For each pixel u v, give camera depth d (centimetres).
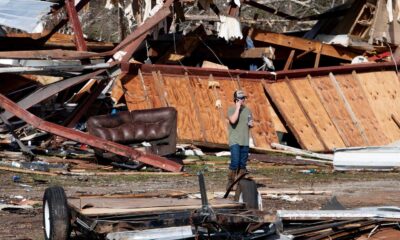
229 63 4375
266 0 6369
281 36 4266
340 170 3064
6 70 3191
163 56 4028
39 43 3825
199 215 1304
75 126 3403
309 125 3731
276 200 2192
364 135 3847
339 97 3950
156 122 3080
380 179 2817
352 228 1547
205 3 3934
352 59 4462
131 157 2870
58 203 1424
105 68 3356
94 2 6072
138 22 3988
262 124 3681
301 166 3198
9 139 3175
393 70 4344
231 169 2338
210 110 3619
